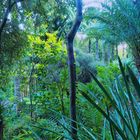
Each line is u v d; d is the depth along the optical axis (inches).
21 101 232.5
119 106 33.8
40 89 208.4
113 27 218.5
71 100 98.7
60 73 201.3
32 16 218.4
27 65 223.0
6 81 221.3
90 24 253.0
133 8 205.0
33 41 208.5
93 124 95.4
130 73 24.7
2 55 211.3
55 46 206.7
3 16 198.4
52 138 122.6
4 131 180.5
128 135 32.0
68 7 228.5
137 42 210.8
